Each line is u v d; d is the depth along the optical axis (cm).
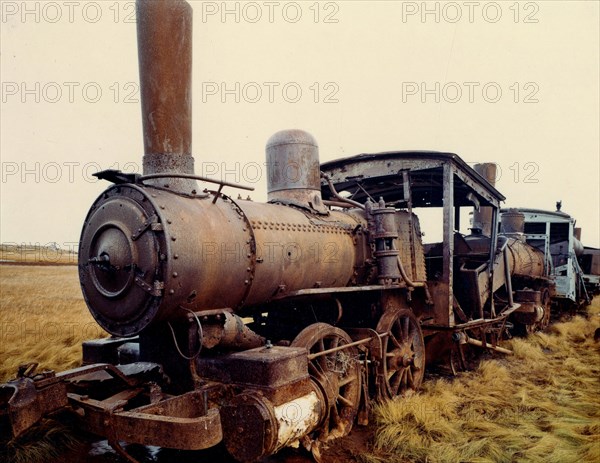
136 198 372
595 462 416
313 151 568
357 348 520
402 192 825
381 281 552
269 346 385
